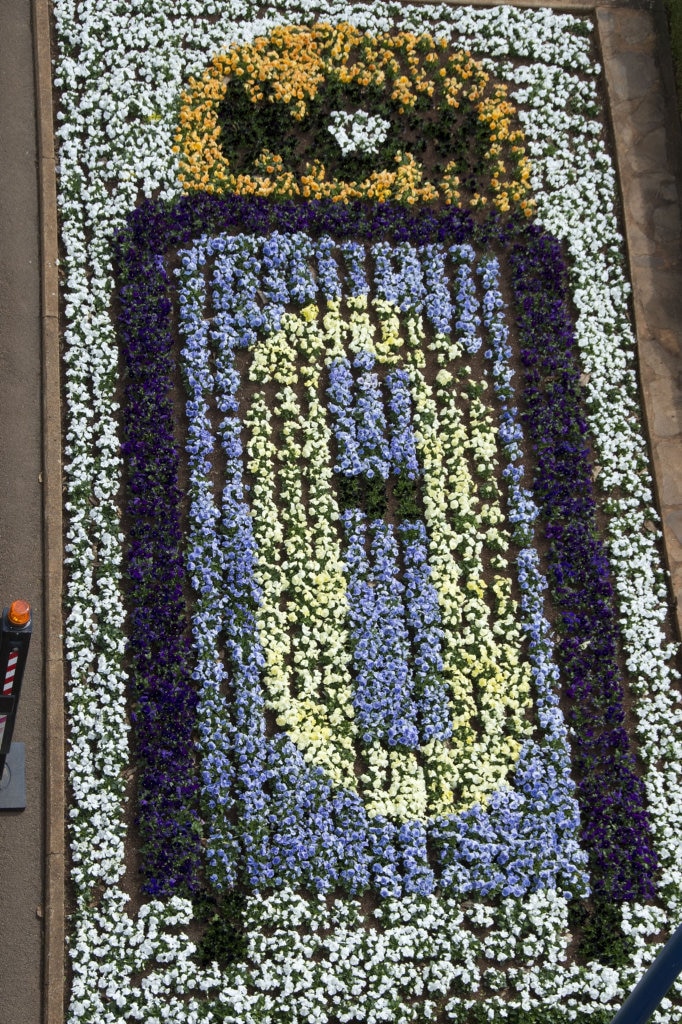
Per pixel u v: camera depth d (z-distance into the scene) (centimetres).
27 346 1272
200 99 1393
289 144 1389
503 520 1294
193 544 1234
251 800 1161
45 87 1359
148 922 1122
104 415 1262
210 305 1327
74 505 1226
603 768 1230
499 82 1467
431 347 1339
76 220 1322
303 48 1434
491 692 1230
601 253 1412
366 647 1222
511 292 1380
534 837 1188
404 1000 1135
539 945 1156
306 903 1143
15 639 957
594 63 1495
